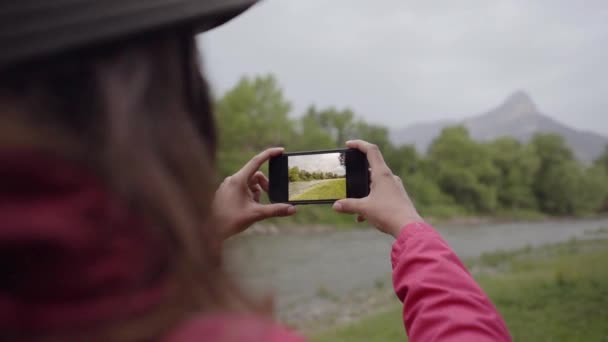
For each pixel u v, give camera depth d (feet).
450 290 2.79
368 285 52.49
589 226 191.83
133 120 1.42
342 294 48.39
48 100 1.35
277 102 195.93
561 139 331.98
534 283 38.32
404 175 260.62
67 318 1.24
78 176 1.30
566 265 52.90
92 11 1.28
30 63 1.34
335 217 148.77
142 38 1.53
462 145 292.40
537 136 337.93
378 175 4.21
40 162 1.25
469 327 2.56
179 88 1.66
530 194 302.25
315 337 29.04
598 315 27.20
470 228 180.04
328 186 5.83
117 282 1.29
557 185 311.47
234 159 140.05
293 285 52.85
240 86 187.21
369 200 4.09
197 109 1.87
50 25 1.23
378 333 27.14
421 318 2.73
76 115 1.38
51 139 1.30
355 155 5.78
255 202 4.72
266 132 189.47
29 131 1.28
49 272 1.23
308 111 279.90
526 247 95.09
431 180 269.85
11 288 1.24
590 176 334.44
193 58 1.81
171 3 1.42
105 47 1.44
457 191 270.46
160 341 1.34
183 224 1.40
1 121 1.29
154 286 1.36
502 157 306.76
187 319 1.39
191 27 1.70
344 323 35.63
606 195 329.11
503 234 145.59
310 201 5.73
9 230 1.16
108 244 1.29
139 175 1.36
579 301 30.89
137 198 1.35
